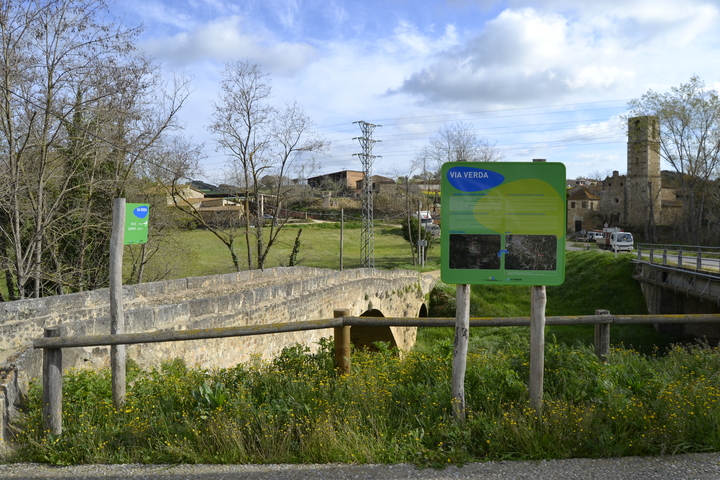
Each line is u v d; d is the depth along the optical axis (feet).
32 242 53.78
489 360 19.57
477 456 13.51
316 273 85.40
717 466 12.30
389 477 12.21
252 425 14.98
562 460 12.95
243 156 98.22
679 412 14.43
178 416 16.61
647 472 12.05
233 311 38.19
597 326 18.99
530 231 14.85
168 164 77.00
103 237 67.10
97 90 57.57
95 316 37.70
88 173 63.67
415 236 154.10
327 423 14.42
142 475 12.92
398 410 16.14
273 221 104.42
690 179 174.09
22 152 51.93
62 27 53.01
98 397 19.42
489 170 14.84
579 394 16.11
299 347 22.66
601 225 227.81
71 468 13.75
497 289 120.78
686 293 84.58
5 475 13.42
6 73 49.93
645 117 168.45
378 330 70.54
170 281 51.44
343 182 264.52
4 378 17.62
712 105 160.66
